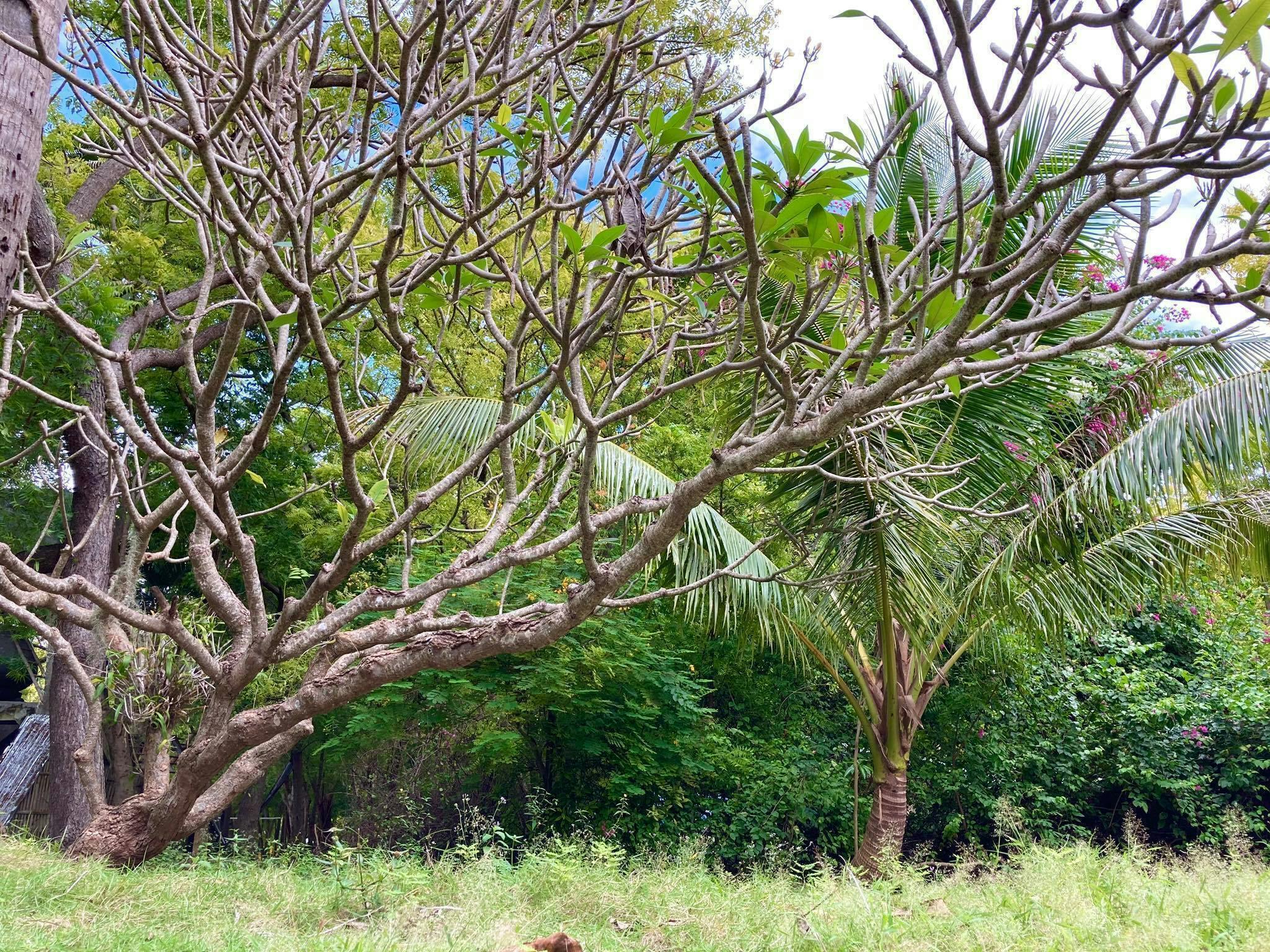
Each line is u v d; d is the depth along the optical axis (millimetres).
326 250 3240
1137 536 7758
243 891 4422
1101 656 12375
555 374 3049
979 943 3596
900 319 2535
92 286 6207
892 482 4246
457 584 3922
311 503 11680
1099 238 5992
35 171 2393
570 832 10266
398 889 4434
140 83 2553
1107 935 3590
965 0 1779
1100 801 12047
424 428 6949
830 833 11453
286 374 3070
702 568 7477
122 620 4238
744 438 3271
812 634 8742
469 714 9961
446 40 2969
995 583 7723
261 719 4406
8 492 8695
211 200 2785
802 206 2381
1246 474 7227
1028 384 6785
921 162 2529
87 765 5055
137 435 3512
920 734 11586
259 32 2346
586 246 2670
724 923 4047
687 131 2369
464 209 2979
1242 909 4086
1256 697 10992
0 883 3688
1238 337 7082
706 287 3020
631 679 10125
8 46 2324
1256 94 1617
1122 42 1657
